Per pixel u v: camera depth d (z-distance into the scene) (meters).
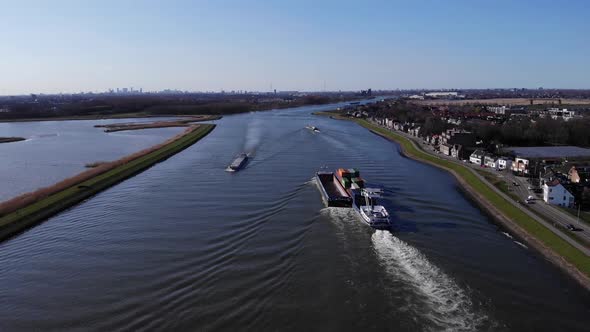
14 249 62.47
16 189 99.56
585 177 92.88
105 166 116.56
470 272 53.31
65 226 71.81
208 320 42.81
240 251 59.28
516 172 107.06
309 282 50.31
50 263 57.03
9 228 69.06
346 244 61.47
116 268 54.75
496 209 79.06
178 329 41.38
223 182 100.69
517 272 53.72
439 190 95.25
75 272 54.03
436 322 42.34
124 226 70.56
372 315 43.47
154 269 54.16
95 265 55.88
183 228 68.81
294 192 90.19
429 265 55.00
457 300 46.62
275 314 43.75
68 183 97.25
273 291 48.31
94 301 46.88
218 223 70.88
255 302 46.03
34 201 82.94
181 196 88.56
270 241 62.78
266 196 87.25
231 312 44.16
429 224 71.25
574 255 56.09
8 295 48.81
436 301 46.22
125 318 43.47
